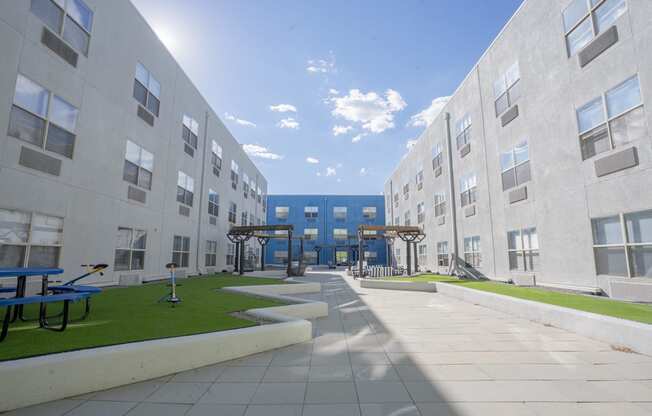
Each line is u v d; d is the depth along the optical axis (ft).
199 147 61.46
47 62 28.07
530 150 39.83
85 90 32.50
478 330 20.79
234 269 80.53
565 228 34.14
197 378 12.36
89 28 33.17
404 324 22.85
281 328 16.92
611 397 10.65
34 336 13.62
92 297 26.71
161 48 47.75
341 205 157.28
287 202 157.58
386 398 10.62
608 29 28.96
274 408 9.91
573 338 18.48
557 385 11.68
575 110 32.96
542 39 37.76
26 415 9.29
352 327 21.86
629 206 27.22
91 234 33.30
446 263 65.36
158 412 9.60
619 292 26.91
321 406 10.05
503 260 45.68
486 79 50.39
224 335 14.62
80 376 10.82
